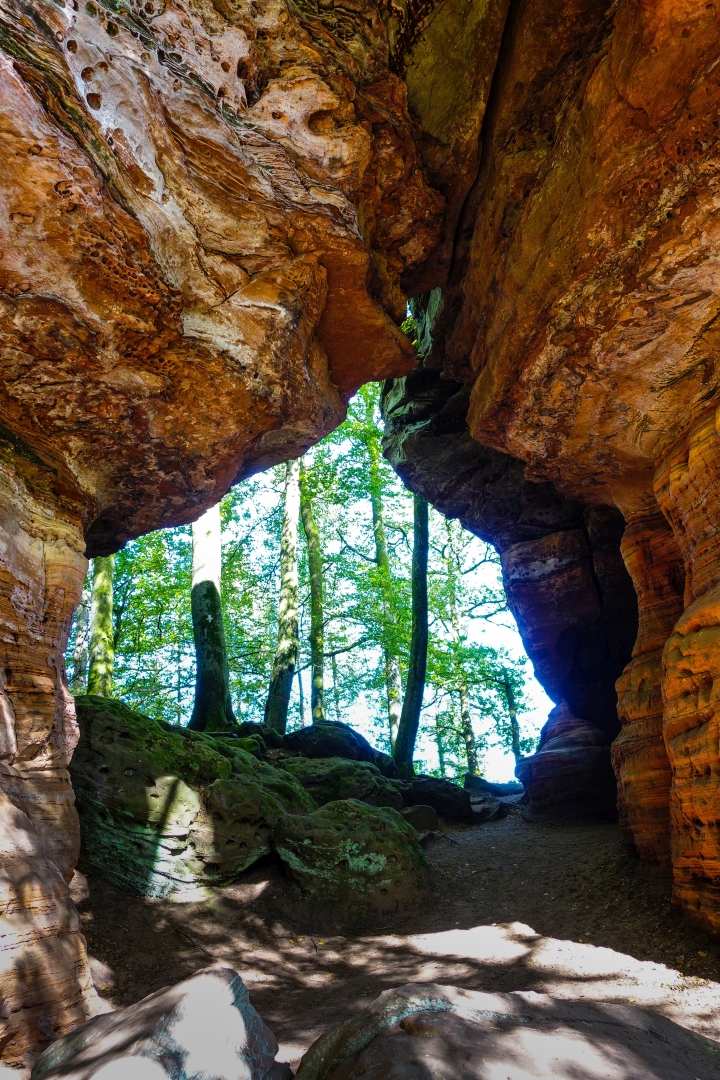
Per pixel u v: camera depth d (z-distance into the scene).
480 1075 2.82
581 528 15.38
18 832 5.09
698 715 6.86
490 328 8.92
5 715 5.62
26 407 6.74
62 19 5.50
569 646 15.59
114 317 6.28
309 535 21.84
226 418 7.75
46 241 5.62
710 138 5.68
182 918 7.98
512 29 7.47
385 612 21.81
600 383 7.95
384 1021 3.38
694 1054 3.66
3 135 5.11
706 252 6.30
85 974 5.05
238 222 7.00
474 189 8.73
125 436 7.45
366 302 8.30
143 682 23.48
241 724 14.73
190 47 6.71
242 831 9.05
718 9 5.15
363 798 12.93
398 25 7.74
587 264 6.82
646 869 8.50
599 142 6.21
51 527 6.82
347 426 21.72
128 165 6.07
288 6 7.19
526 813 14.98
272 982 6.93
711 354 7.31
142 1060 3.04
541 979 6.43
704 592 7.35
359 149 7.39
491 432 9.70
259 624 26.83
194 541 15.19
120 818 8.48
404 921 8.83
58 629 6.69
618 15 5.74
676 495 8.02
